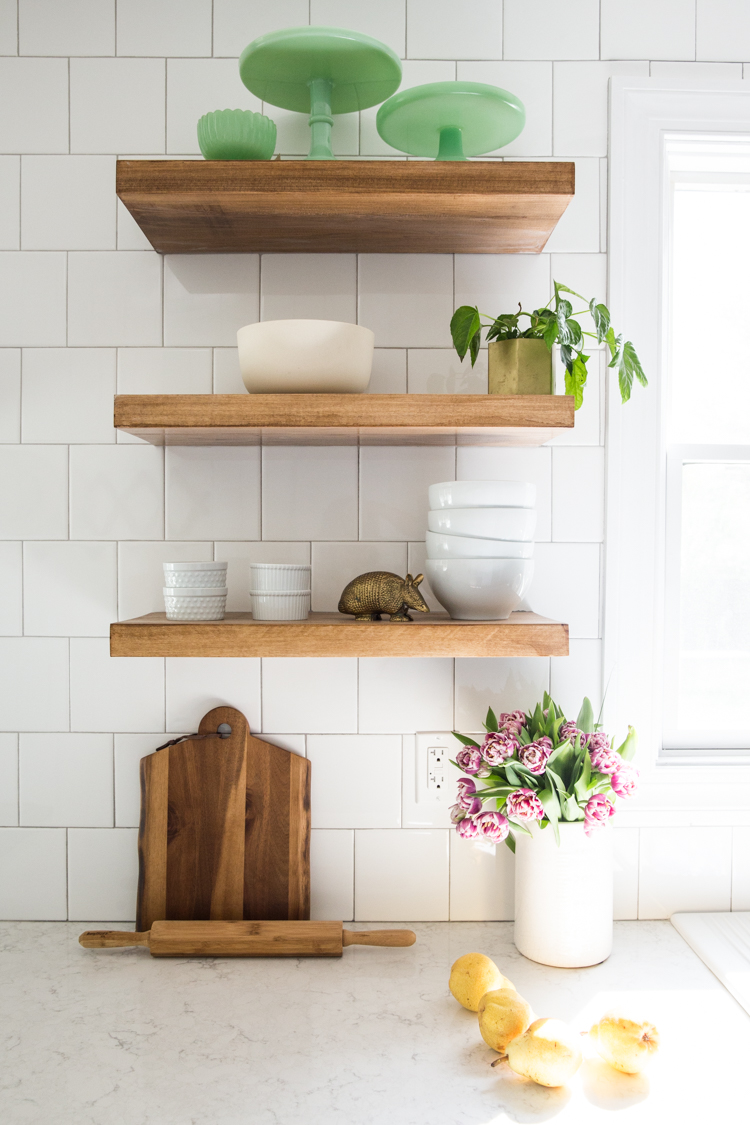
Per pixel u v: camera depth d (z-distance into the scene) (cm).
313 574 117
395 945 107
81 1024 90
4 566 116
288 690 116
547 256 117
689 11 116
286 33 91
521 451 117
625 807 118
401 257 116
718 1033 90
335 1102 78
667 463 125
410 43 114
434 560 101
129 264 115
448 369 117
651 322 117
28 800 117
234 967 104
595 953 104
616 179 115
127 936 106
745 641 131
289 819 114
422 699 117
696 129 117
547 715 110
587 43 116
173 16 114
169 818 113
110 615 117
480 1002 88
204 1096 78
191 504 116
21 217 115
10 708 117
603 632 118
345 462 116
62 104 114
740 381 131
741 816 119
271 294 116
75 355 116
